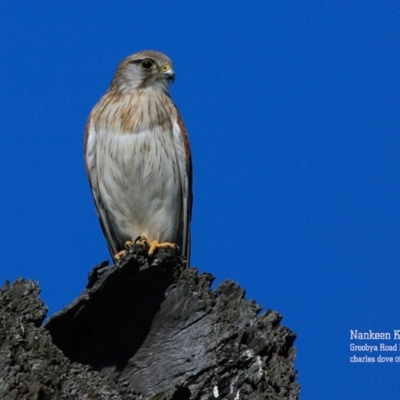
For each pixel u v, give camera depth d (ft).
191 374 33.01
